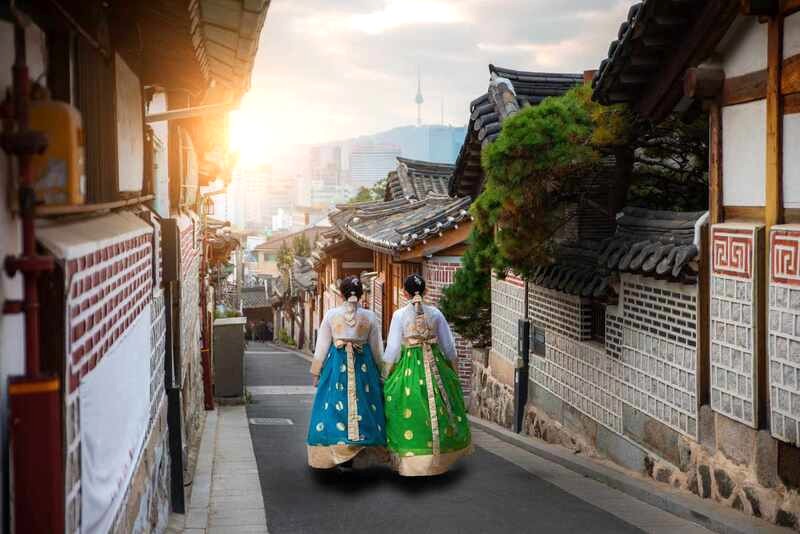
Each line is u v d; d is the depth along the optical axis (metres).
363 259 28.69
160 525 6.48
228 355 17.95
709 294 7.75
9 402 2.64
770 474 6.83
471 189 16.67
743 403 7.15
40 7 3.50
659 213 8.95
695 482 7.96
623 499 8.20
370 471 9.18
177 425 7.58
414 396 8.49
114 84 4.98
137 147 6.19
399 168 27.36
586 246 10.88
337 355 8.60
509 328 14.20
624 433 9.63
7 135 2.66
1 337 2.67
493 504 7.82
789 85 6.55
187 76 7.57
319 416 8.63
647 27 7.68
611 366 9.95
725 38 7.48
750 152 7.19
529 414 13.00
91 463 3.55
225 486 8.66
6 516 2.70
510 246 10.16
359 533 6.89
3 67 2.82
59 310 3.03
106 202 4.69
